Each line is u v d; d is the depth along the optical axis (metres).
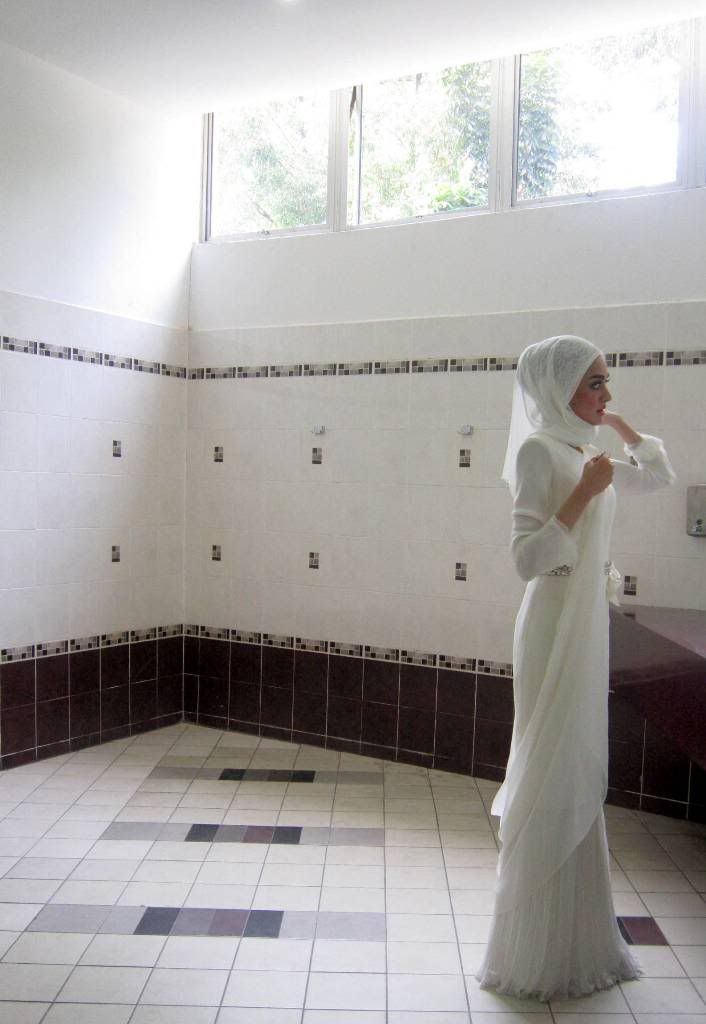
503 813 2.12
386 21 3.08
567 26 3.07
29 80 3.49
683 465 3.18
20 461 3.54
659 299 3.23
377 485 3.79
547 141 3.51
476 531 3.58
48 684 3.70
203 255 4.22
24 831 2.98
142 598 4.09
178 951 2.25
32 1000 2.03
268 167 4.15
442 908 2.51
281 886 2.62
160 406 4.15
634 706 2.72
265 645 4.09
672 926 2.43
